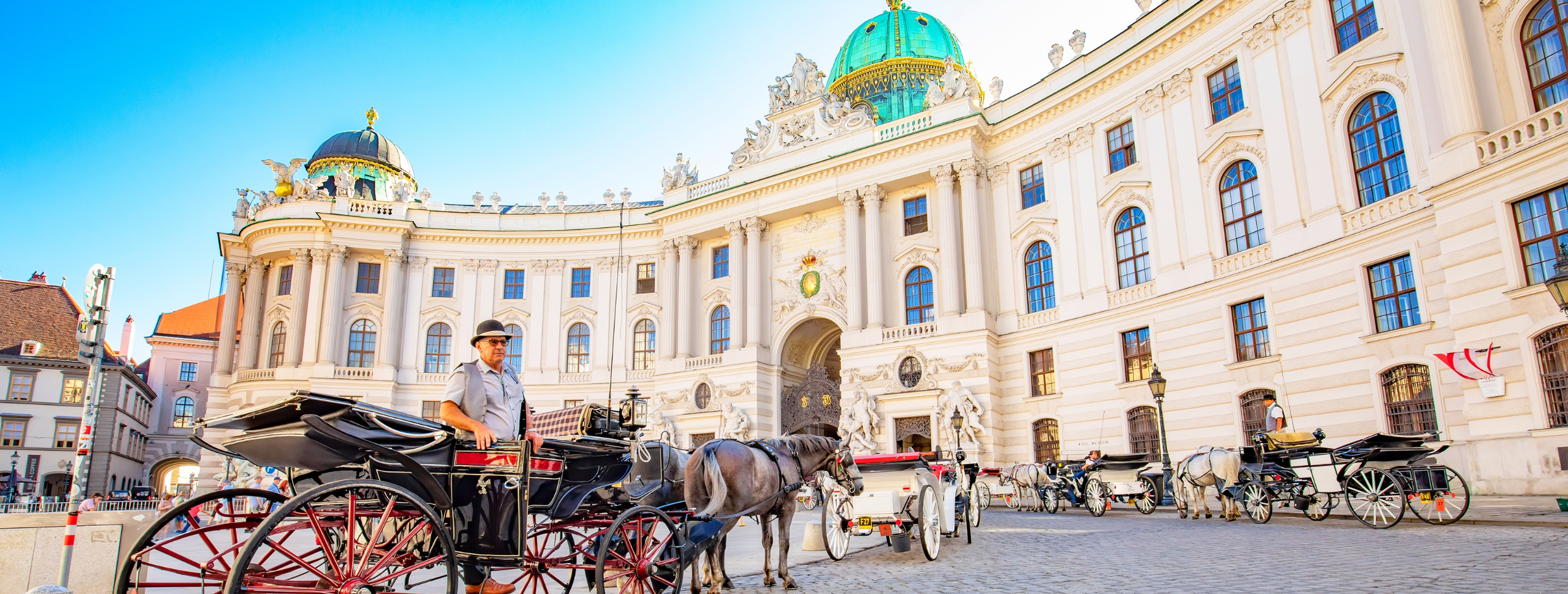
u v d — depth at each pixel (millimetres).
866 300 41000
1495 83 20312
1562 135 17656
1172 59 31359
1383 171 23672
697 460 9789
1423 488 15469
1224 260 28484
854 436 37844
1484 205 19359
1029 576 11383
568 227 52781
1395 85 23156
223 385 50594
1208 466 19234
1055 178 35938
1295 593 9289
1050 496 25906
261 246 50719
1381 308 23531
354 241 49969
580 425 9898
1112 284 32781
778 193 43938
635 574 8406
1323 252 25000
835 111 43969
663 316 46969
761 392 42281
